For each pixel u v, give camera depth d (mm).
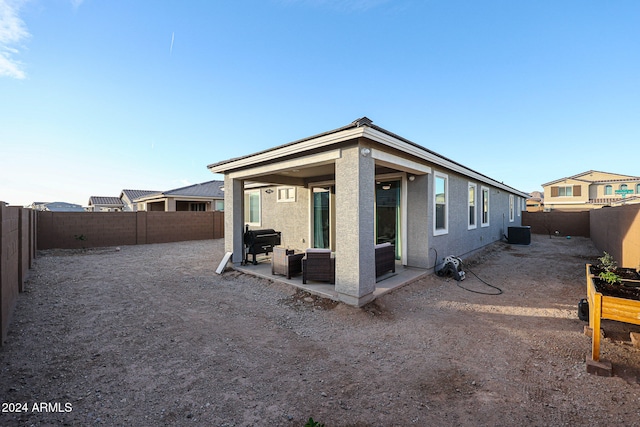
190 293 6020
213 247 13578
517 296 5770
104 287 6297
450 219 8516
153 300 5492
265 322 4484
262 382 2820
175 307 5125
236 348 3580
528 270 8125
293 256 6578
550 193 36938
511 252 11406
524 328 4164
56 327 4113
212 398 2551
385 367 3111
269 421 2244
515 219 18031
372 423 2215
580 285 6449
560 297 5633
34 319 4371
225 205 8336
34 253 9828
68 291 5898
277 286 6227
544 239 16078
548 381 2785
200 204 24375
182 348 3559
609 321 3998
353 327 4258
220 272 7672
